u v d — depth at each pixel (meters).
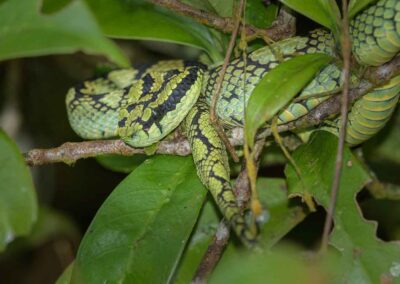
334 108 0.45
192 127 0.46
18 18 0.36
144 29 0.47
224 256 0.47
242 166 0.45
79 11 0.35
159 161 0.46
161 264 0.43
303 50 0.46
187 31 0.48
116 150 0.46
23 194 0.38
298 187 0.45
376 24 0.43
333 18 0.42
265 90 0.41
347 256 0.43
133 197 0.45
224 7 0.48
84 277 0.43
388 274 0.42
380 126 0.47
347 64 0.41
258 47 0.48
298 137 0.48
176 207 0.44
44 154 0.46
